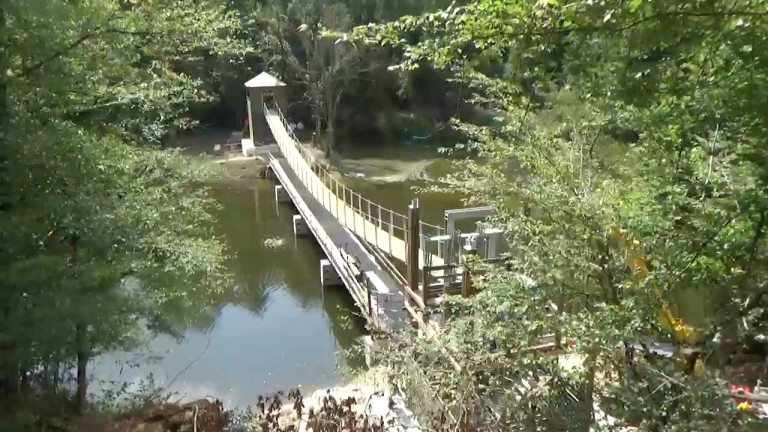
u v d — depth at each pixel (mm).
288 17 20250
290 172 15828
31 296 3428
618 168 4062
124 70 4750
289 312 9438
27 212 3570
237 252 12125
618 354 3064
